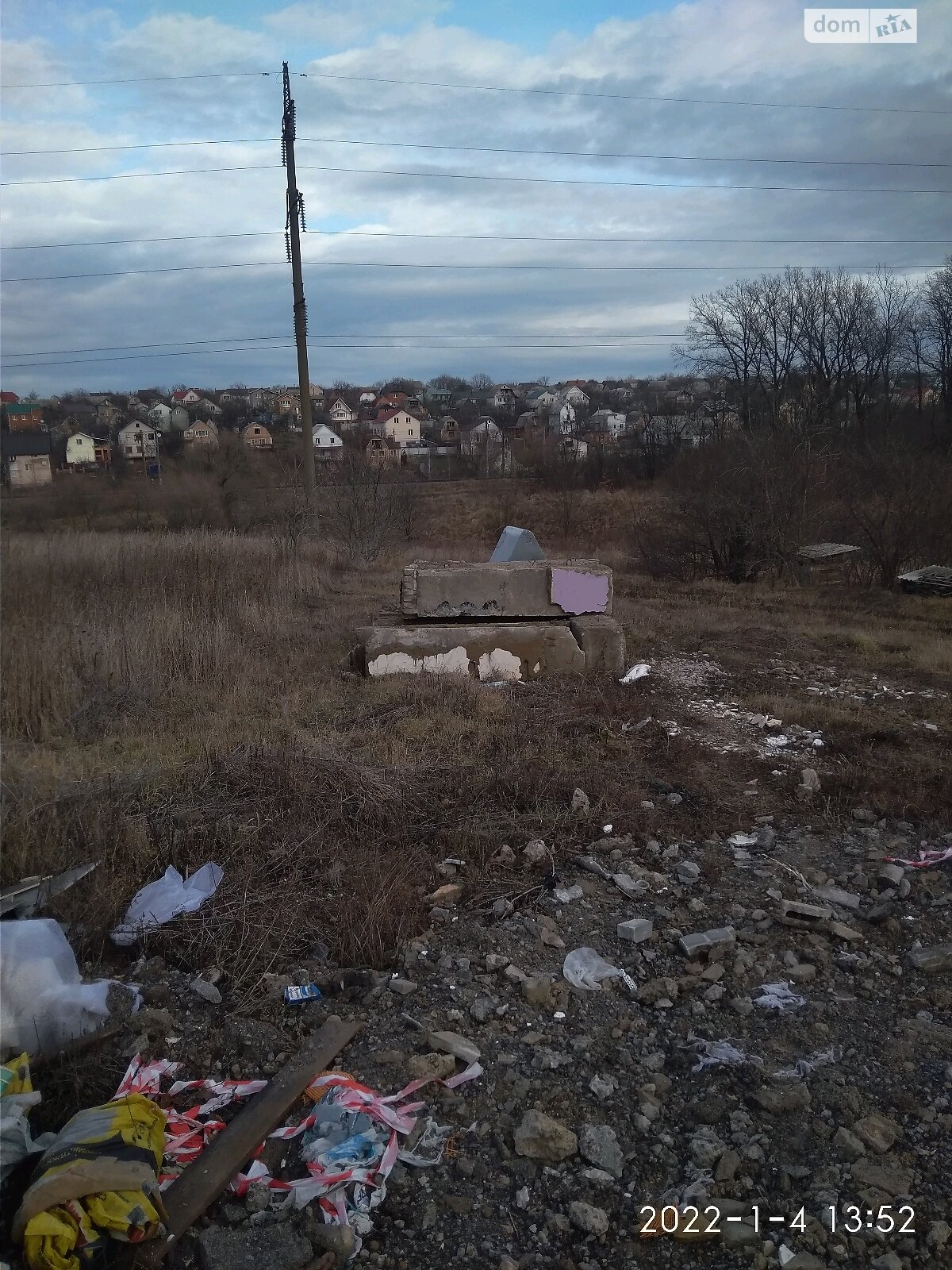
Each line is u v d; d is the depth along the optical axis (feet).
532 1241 8.34
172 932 12.98
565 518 83.61
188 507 75.36
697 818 17.39
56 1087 9.69
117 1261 7.65
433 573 27.20
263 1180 8.76
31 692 22.79
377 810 16.71
